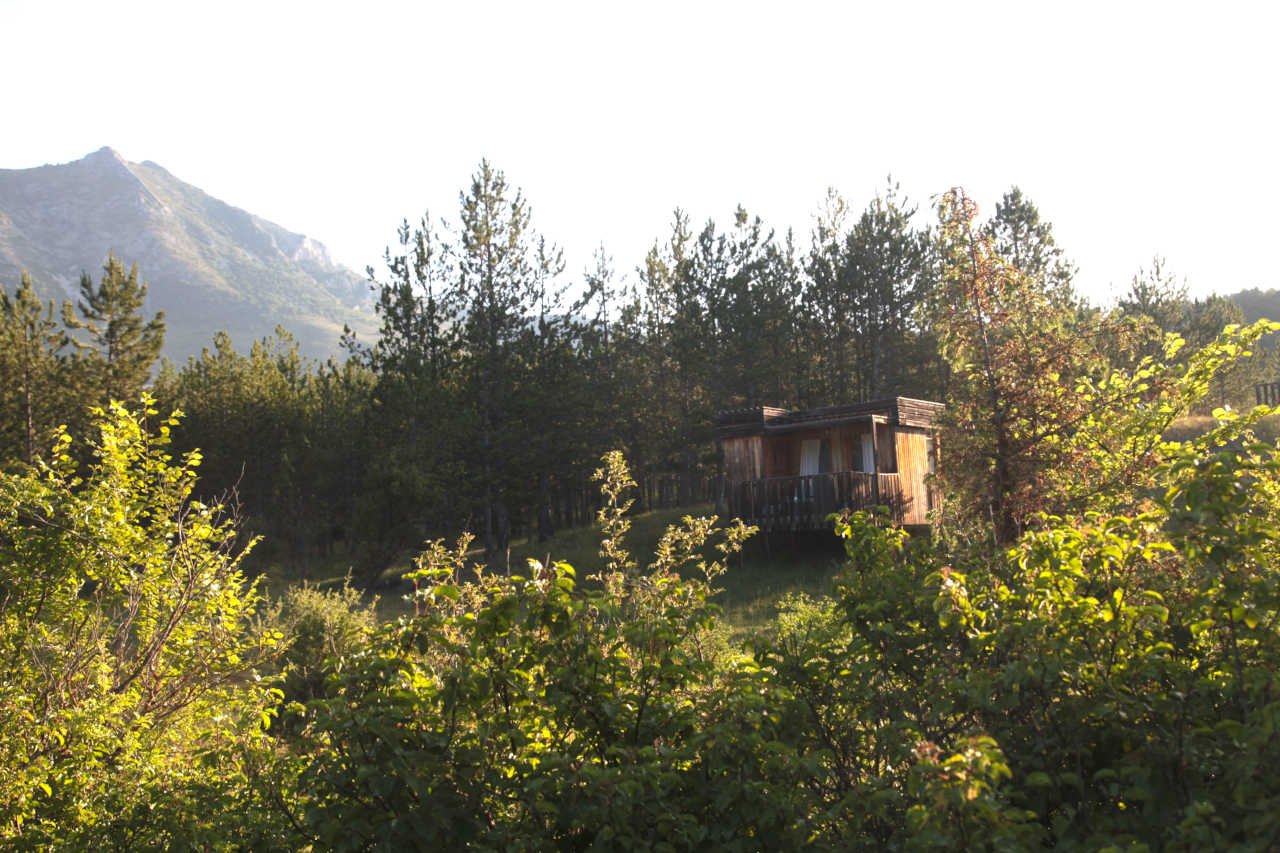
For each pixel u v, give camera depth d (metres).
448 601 4.66
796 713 4.41
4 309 36.25
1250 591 3.69
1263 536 3.75
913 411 25.94
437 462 33.59
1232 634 3.71
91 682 6.94
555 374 36.25
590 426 37.84
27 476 7.73
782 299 39.50
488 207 36.06
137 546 7.48
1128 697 3.87
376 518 29.09
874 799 3.76
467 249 36.09
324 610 13.00
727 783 3.99
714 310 39.38
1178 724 3.73
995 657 4.17
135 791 5.76
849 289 38.88
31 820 5.98
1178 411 6.92
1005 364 7.71
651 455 42.31
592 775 3.75
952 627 4.24
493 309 35.72
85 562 7.32
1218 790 3.49
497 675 4.23
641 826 3.91
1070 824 3.71
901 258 38.72
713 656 5.92
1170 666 3.87
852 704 4.54
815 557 25.44
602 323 45.62
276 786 4.63
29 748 6.20
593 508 43.62
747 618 18.31
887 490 25.03
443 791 3.96
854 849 3.92
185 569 7.55
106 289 37.72
